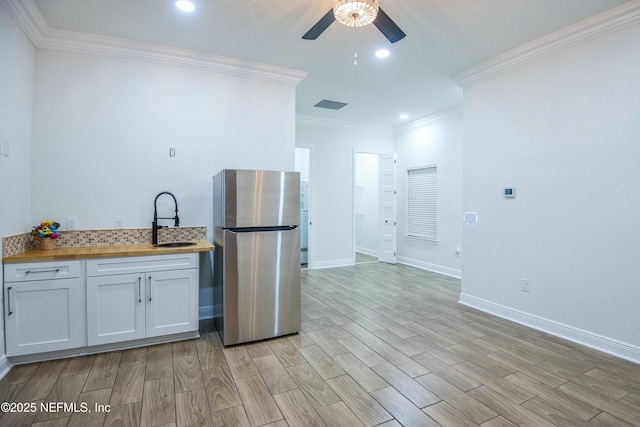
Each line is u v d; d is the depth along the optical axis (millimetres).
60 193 2969
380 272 5918
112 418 1896
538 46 3148
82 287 2584
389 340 3023
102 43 3033
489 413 1971
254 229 3010
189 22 2803
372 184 7781
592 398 2123
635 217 2604
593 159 2840
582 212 2920
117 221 3160
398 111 5656
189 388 2213
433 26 2885
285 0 2500
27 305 2449
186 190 3438
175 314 2883
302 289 4777
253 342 2979
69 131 2994
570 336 3008
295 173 3160
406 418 1923
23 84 2689
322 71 3904
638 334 2590
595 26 2754
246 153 3699
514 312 3486
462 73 3904
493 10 2639
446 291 4684
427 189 6176
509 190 3498
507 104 3523
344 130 6414
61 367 2463
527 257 3361
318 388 2229
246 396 2129
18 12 2457
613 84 2705
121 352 2732
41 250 2748
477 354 2738
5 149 2406
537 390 2213
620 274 2688
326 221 6277
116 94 3145
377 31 2963
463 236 4074
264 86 3793
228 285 2883
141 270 2750
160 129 3318
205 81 3508
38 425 1830
